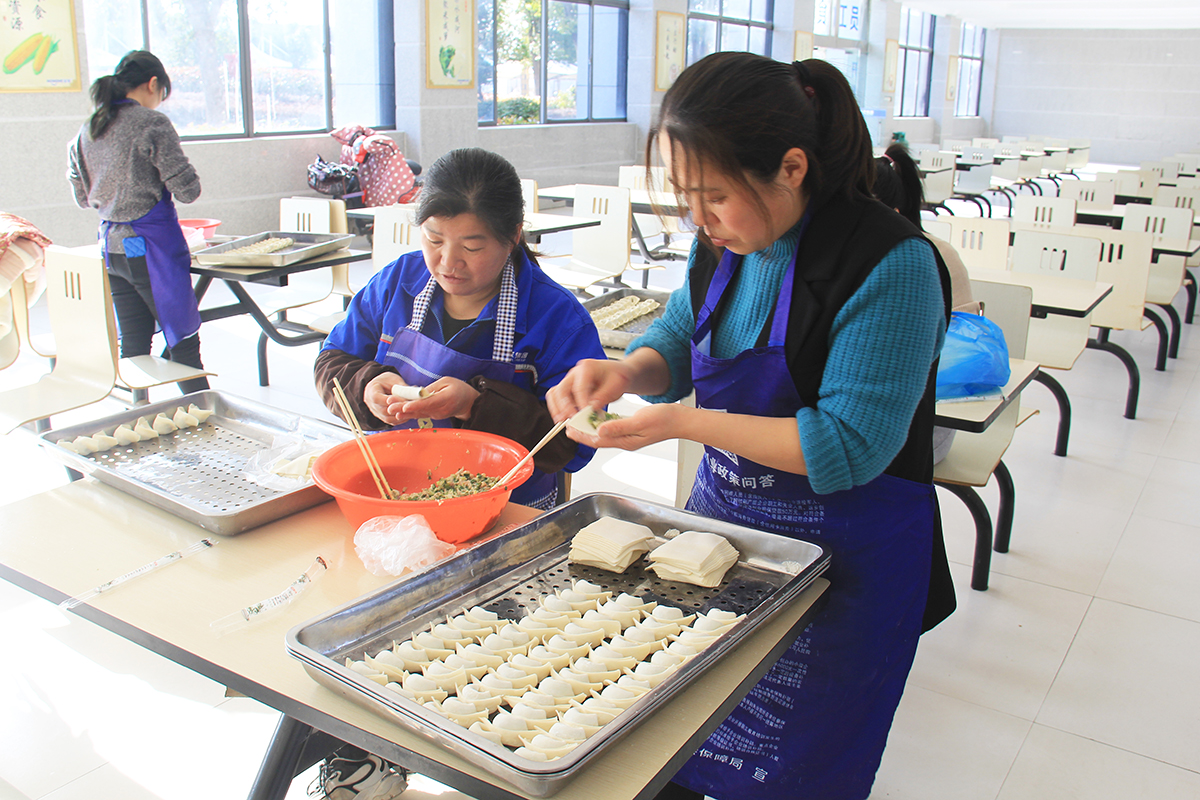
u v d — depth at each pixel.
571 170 10.40
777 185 1.04
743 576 1.22
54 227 5.66
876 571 1.25
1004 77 19.47
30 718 1.89
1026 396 4.43
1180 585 2.68
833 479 1.08
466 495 1.29
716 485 1.37
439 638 1.07
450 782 0.84
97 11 5.98
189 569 1.20
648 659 1.08
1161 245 4.74
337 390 1.49
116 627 1.08
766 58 1.03
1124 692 2.18
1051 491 3.32
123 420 1.58
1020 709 2.11
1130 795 1.83
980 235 4.15
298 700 0.93
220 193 6.82
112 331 2.73
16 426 2.52
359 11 7.82
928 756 1.94
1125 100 18.31
